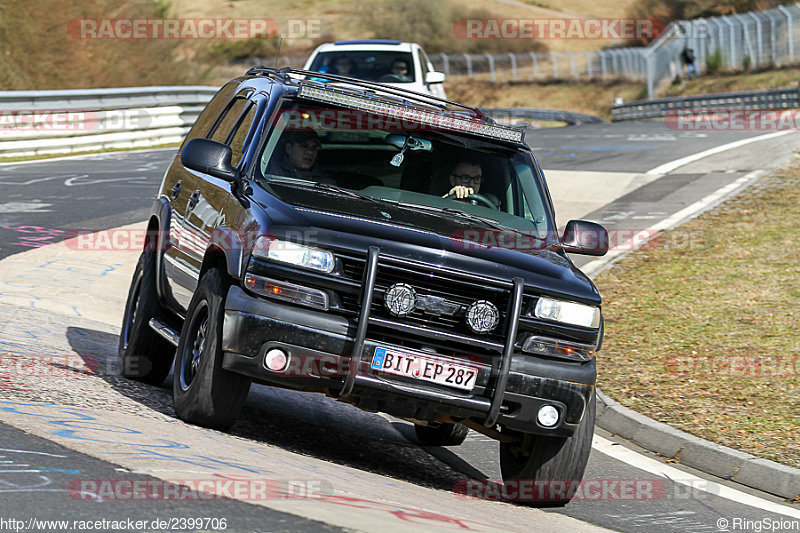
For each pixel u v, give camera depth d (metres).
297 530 8.40
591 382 13.26
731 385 20.86
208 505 8.92
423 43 171.62
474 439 18.31
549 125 120.12
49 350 17.03
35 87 70.81
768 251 32.94
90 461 10.02
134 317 17.19
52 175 45.53
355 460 14.23
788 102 85.81
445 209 14.64
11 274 25.33
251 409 16.05
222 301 12.74
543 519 12.80
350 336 12.34
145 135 61.47
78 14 75.25
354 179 14.76
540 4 191.38
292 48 152.38
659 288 29.44
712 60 128.38
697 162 50.97
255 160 14.34
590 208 41.19
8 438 10.46
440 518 10.05
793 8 117.75
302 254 12.45
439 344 12.61
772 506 15.16
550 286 13.11
